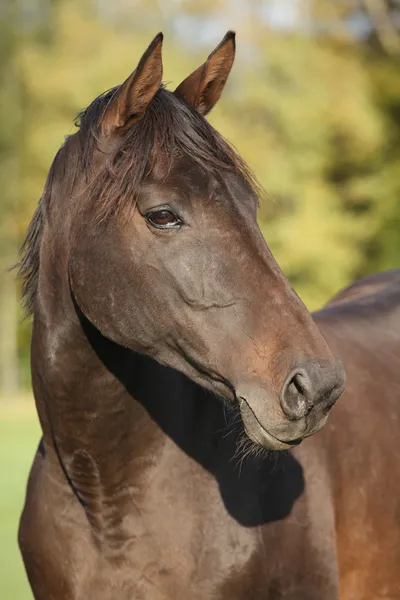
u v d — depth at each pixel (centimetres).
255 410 321
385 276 565
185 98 377
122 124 351
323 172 3550
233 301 331
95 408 372
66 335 371
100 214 344
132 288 343
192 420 384
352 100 3466
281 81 3494
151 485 375
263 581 370
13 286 3622
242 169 348
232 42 372
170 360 354
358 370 453
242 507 375
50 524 389
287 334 323
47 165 3341
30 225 391
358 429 426
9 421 2355
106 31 3309
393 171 3656
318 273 3375
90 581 377
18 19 3597
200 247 333
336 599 390
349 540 410
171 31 3419
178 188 332
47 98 3288
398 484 428
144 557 372
